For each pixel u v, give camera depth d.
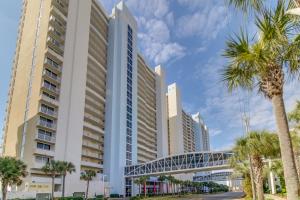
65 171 47.06
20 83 62.56
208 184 129.00
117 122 81.88
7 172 33.16
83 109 67.12
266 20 6.82
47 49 59.28
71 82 64.44
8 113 63.34
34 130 53.59
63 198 43.50
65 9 68.06
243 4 5.81
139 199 63.84
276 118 7.02
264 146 21.81
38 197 40.00
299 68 7.06
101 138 77.94
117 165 77.75
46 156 54.88
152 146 112.12
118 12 95.31
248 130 23.95
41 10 65.81
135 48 101.25
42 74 57.56
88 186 56.75
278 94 7.14
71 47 66.56
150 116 116.75
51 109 58.50
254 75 8.19
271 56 7.20
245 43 7.57
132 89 93.50
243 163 36.38
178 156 75.44
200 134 188.75
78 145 63.00
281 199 35.19
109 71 86.50
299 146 26.52
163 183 103.31
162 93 125.12
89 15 75.88
